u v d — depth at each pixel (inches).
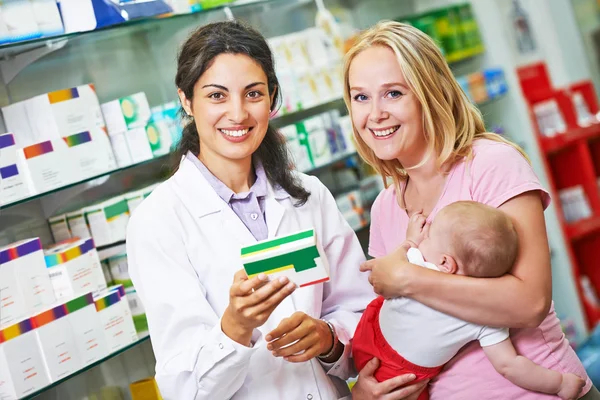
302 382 85.6
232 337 77.0
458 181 83.4
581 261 223.1
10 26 111.4
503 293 75.5
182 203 86.6
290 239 74.0
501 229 76.2
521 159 81.2
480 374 79.9
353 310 94.1
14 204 107.7
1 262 103.7
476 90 184.5
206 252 85.4
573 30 248.8
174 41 144.2
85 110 118.3
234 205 88.8
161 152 126.3
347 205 157.1
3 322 102.9
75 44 126.5
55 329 105.0
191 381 80.0
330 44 159.2
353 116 86.1
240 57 82.4
